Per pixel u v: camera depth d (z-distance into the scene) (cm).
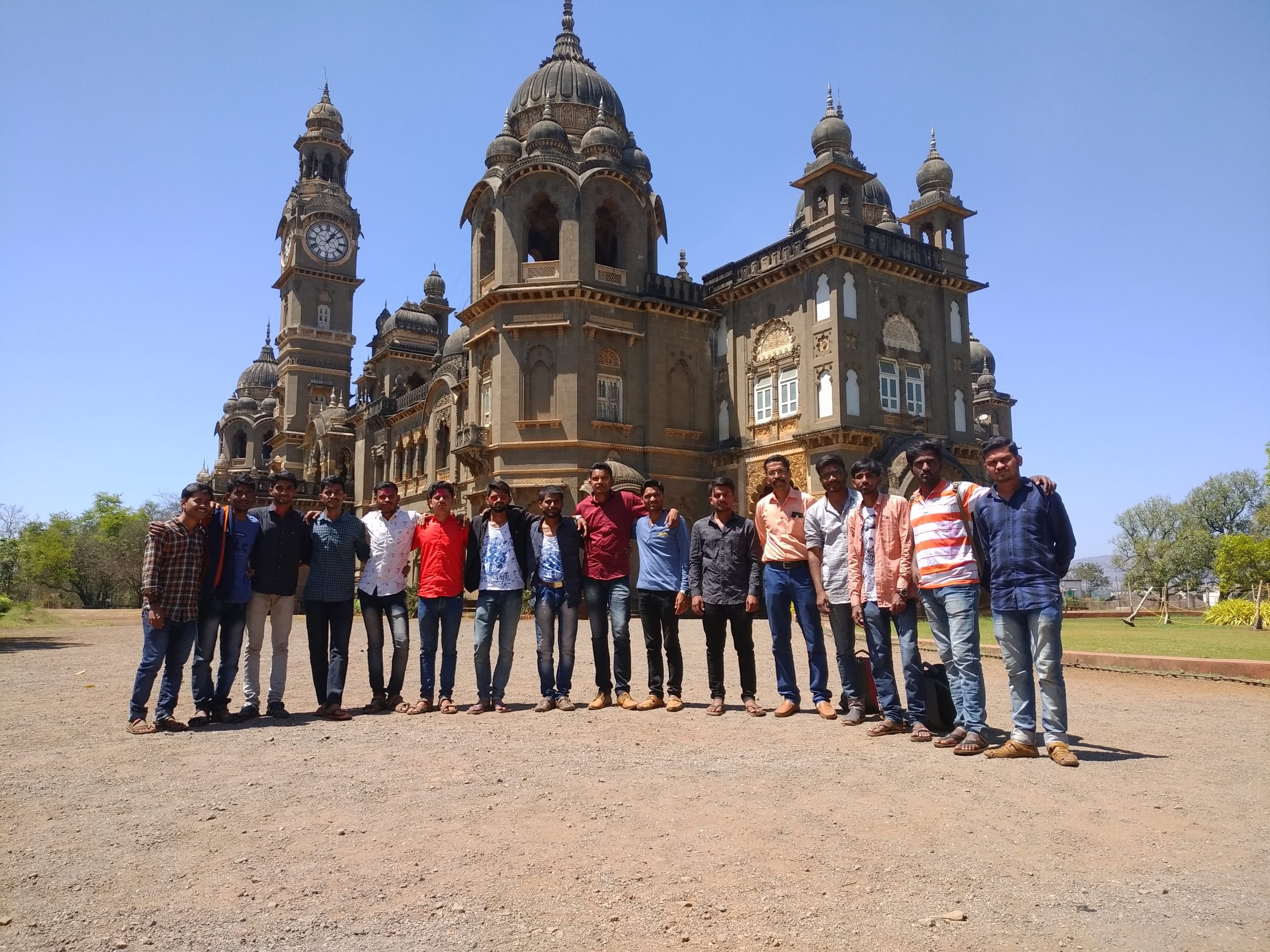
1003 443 694
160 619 799
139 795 560
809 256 2783
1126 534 6681
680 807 524
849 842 459
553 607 924
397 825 491
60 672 1364
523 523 946
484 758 661
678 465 3109
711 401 3231
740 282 3083
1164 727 812
